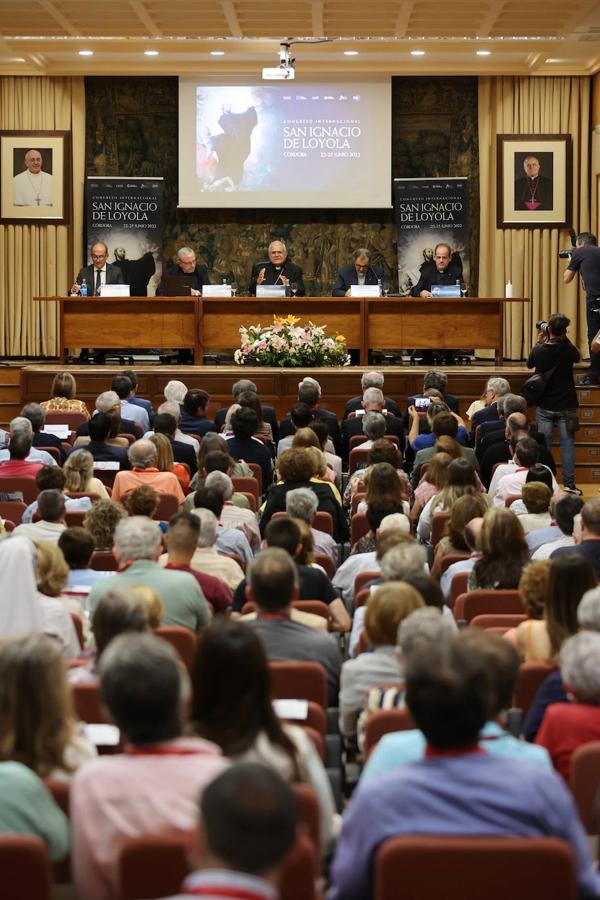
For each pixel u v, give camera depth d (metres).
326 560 7.84
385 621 4.84
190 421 13.03
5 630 5.46
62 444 12.36
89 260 21.02
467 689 2.92
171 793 3.04
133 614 4.54
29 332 21.12
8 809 3.19
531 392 14.93
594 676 3.98
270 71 17.12
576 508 7.86
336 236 21.31
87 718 4.55
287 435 13.34
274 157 20.78
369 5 16.70
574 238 18.06
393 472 8.66
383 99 20.67
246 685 3.46
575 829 2.95
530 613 5.50
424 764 2.96
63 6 16.80
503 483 10.19
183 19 17.47
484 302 16.89
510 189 20.92
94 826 3.05
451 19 17.47
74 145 20.95
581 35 18.45
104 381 16.38
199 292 18.20
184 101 20.69
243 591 6.61
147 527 6.08
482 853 2.75
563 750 3.99
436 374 14.09
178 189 20.98
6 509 9.28
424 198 20.84
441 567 7.44
